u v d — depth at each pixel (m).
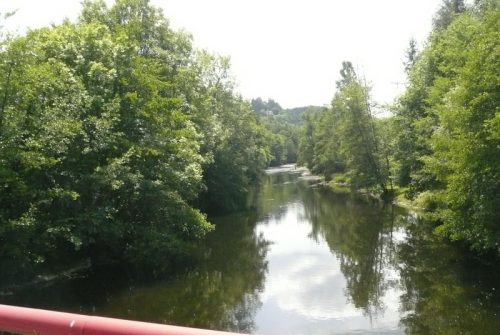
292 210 40.34
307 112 102.00
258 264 21.78
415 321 13.46
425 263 19.72
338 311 14.98
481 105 16.36
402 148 35.53
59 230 16.92
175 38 34.69
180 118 24.28
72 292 16.98
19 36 16.36
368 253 22.72
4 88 15.83
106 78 20.97
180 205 22.64
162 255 20.42
